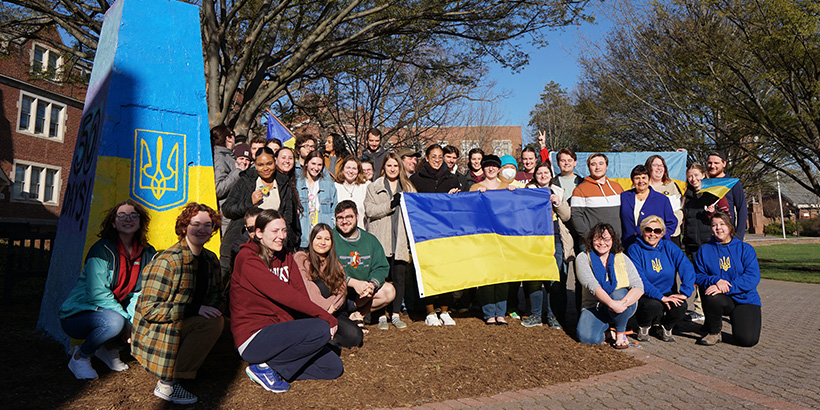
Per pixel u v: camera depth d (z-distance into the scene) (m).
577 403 3.88
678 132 15.80
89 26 11.60
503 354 5.08
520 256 6.15
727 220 5.88
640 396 4.05
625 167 9.05
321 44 13.42
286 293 4.09
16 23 12.30
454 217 6.12
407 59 15.18
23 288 8.46
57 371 4.13
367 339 5.43
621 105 16.78
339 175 6.66
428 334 5.74
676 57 13.83
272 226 4.24
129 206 4.22
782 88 12.26
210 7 10.61
